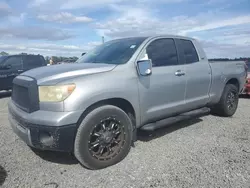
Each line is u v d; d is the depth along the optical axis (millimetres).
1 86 10273
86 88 3039
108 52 4133
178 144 4020
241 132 4656
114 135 3316
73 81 3014
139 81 3629
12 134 4590
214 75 5133
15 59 10812
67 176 3014
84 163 3092
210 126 5066
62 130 2846
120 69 3486
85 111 3082
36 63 11508
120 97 3365
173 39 4453
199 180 2859
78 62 4246
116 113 3289
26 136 3018
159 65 4027
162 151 3734
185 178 2910
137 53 3781
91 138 3121
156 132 4656
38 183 2844
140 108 3678
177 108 4305
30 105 3012
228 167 3174
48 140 2926
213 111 5902
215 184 2771
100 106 3227
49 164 3338
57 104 2893
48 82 3012
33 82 3064
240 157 3480
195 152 3678
